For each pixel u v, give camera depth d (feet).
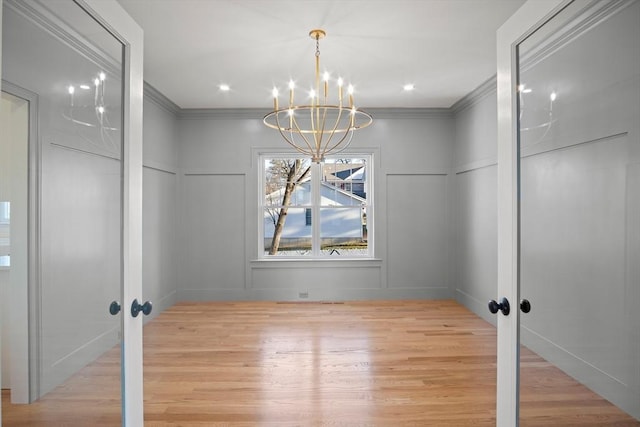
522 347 4.62
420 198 17.53
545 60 4.30
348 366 9.98
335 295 17.40
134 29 4.83
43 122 3.38
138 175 4.90
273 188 17.90
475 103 15.08
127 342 4.57
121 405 4.50
